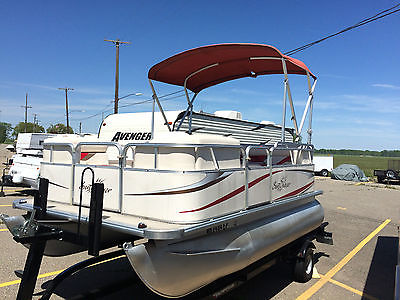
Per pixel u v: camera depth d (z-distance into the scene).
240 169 3.61
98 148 4.51
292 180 4.88
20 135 14.60
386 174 23.36
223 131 8.02
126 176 3.31
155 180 3.10
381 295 4.88
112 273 5.01
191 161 3.09
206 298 3.32
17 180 11.71
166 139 3.20
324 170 28.00
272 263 4.55
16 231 2.94
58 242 3.81
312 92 5.60
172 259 2.85
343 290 5.01
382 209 12.48
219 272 3.28
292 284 5.11
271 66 5.18
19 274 3.44
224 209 3.36
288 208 4.90
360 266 6.14
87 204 3.59
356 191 17.64
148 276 2.71
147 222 3.00
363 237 8.36
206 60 4.84
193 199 3.00
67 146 3.89
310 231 5.55
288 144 4.92
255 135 9.40
